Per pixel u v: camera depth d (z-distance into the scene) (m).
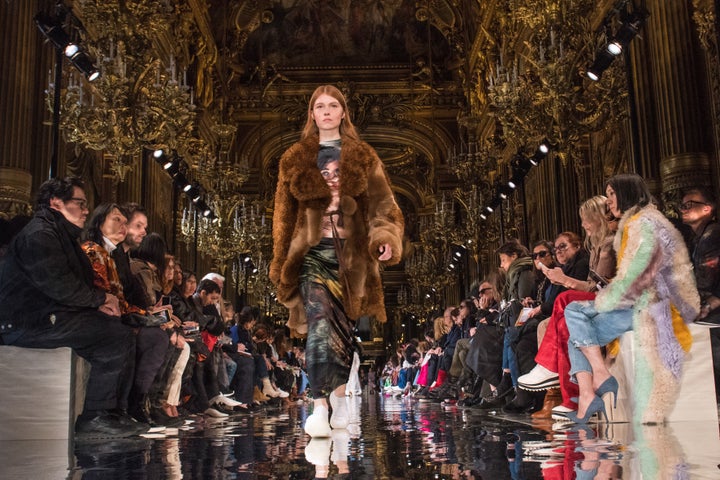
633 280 3.67
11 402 3.71
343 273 3.60
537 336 5.75
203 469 2.23
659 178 11.51
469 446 2.75
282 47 34.00
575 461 2.09
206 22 27.78
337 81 33.81
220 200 19.61
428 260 31.06
